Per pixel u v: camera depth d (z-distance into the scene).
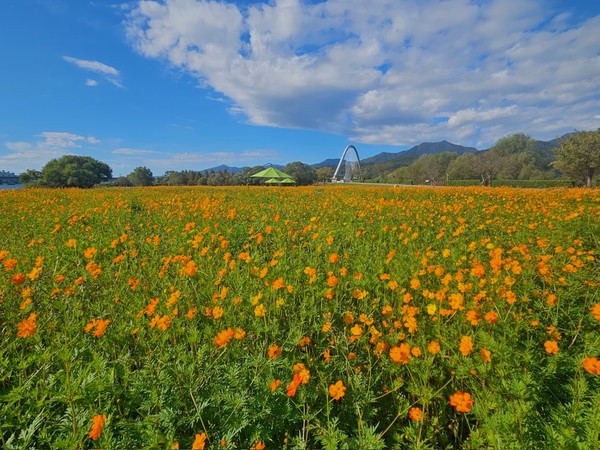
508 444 1.86
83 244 6.44
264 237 7.54
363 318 2.95
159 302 3.67
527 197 14.90
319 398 2.36
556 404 2.31
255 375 2.40
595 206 10.63
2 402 2.29
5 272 4.62
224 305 3.68
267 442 2.11
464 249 5.88
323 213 10.70
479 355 2.47
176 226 8.31
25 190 22.97
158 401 2.18
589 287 3.85
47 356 2.43
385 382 2.59
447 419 2.37
